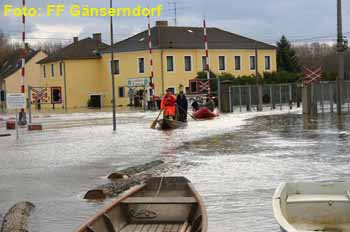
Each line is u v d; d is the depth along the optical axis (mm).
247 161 16875
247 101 48656
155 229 8875
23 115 37062
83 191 13195
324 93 41469
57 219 10594
